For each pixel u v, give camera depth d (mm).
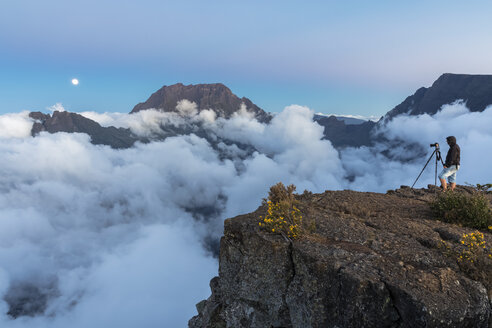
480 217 6863
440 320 3699
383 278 4391
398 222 7207
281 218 6137
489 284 4324
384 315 4191
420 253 5262
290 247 5715
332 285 4770
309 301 5031
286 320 5633
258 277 6062
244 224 6801
